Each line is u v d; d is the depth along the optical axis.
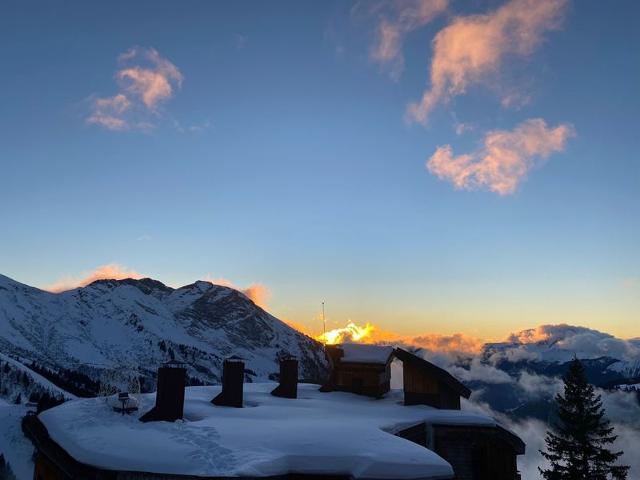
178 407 20.75
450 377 30.83
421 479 15.30
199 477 14.69
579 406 44.53
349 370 36.28
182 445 16.64
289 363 32.91
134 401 21.58
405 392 31.55
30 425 23.00
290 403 29.77
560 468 43.62
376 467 15.36
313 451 16.12
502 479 25.84
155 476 15.23
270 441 16.98
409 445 17.08
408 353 32.03
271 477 14.88
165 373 20.75
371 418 24.84
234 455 15.77
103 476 15.91
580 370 45.75
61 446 18.22
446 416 26.69
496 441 26.36
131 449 16.48
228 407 25.41
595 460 42.88
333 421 21.70
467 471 25.56
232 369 26.39
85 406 22.33
